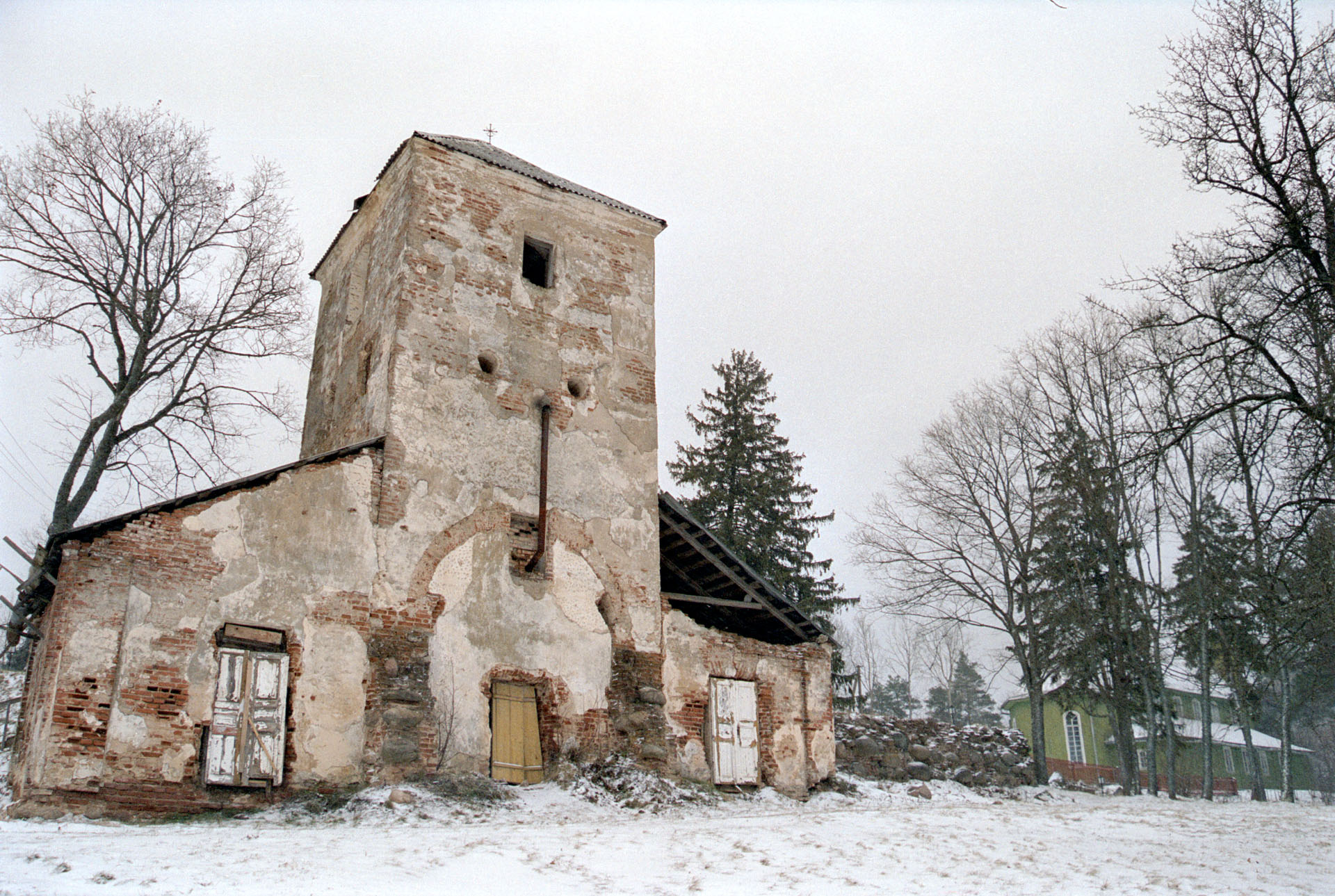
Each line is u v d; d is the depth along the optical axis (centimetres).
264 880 836
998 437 3225
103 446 1991
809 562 3359
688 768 1777
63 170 2030
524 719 1633
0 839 1001
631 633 1777
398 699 1480
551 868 962
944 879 995
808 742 1962
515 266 1859
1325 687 2892
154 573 1377
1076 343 2770
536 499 1747
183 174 2138
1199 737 4528
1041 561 3053
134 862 884
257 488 1487
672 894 877
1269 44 1265
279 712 1423
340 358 1953
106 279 2047
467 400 1720
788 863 1045
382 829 1194
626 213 2033
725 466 3416
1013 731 2748
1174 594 2816
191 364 2136
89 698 1290
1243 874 1061
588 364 1891
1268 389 1240
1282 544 1225
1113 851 1212
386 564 1558
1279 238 1230
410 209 1772
